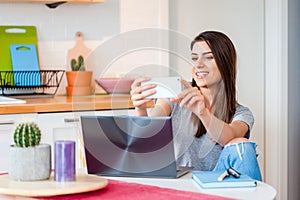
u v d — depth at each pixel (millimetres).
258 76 4578
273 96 4527
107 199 1538
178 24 4242
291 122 4578
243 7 4477
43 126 3266
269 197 1583
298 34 4594
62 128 3324
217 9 4379
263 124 4602
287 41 4488
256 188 1698
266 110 4582
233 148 2031
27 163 1632
